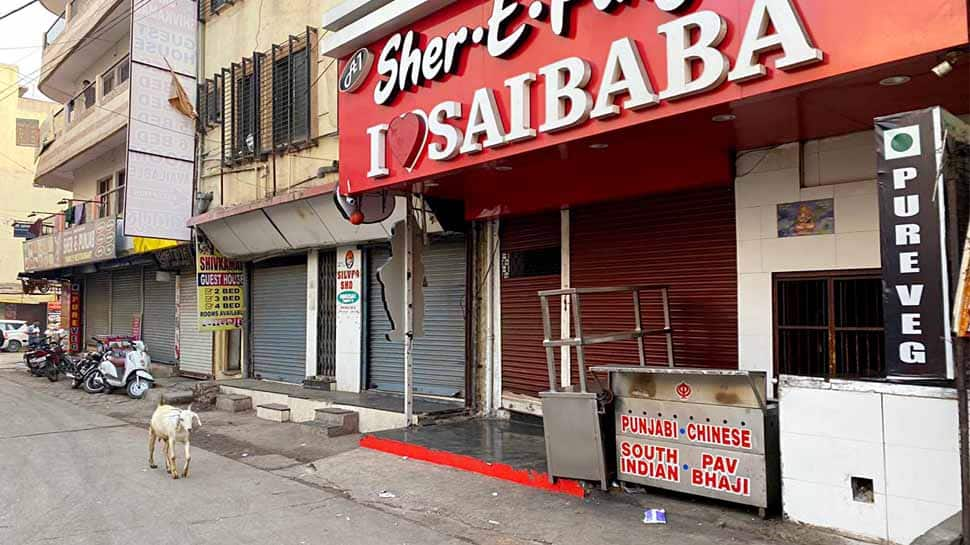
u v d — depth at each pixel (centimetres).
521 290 887
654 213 735
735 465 511
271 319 1351
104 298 2166
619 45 514
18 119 3928
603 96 528
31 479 712
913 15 383
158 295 1820
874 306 564
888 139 418
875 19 397
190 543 510
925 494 421
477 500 597
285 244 1238
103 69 2047
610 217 779
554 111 564
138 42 1346
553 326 838
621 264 764
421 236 879
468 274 935
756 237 634
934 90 453
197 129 1476
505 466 651
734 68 452
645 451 563
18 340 3152
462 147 658
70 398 1406
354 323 1132
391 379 1091
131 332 1956
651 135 552
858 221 570
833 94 458
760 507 497
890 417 437
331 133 1131
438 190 813
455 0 675
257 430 1012
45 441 932
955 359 383
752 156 636
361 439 813
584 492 589
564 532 509
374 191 809
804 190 601
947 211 397
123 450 870
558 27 561
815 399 473
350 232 1099
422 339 1025
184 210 1395
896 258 414
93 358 1512
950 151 403
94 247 1869
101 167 2130
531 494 602
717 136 570
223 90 1391
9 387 1625
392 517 572
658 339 724
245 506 609
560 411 595
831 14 414
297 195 1091
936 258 399
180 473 738
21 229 2612
